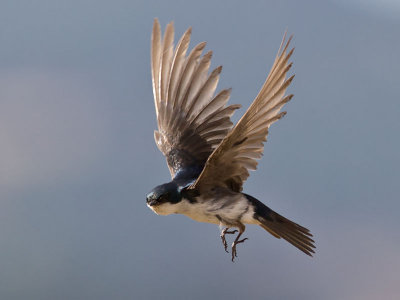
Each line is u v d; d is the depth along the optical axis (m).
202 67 8.19
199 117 8.24
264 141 7.29
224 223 7.56
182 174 7.90
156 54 8.34
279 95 7.02
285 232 7.62
